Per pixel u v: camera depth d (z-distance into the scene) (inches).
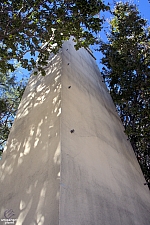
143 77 392.5
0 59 266.1
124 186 201.6
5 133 440.8
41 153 165.6
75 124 193.0
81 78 302.0
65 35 264.5
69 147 161.3
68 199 127.0
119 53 405.7
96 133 221.9
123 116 425.1
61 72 247.4
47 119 193.0
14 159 188.1
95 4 255.6
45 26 261.0
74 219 121.0
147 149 389.1
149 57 394.9
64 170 139.9
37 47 276.1
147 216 206.2
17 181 162.7
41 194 135.5
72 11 256.1
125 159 253.0
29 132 201.8
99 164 185.0
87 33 269.7
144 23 396.2
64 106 196.4
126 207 179.3
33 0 249.4
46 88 244.2
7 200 155.6
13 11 252.7
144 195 236.5
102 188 164.7
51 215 117.6
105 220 143.2
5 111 429.7
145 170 383.6
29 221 127.4
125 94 410.0
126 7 396.8
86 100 259.3
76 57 356.8
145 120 350.9
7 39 244.2
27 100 259.1
